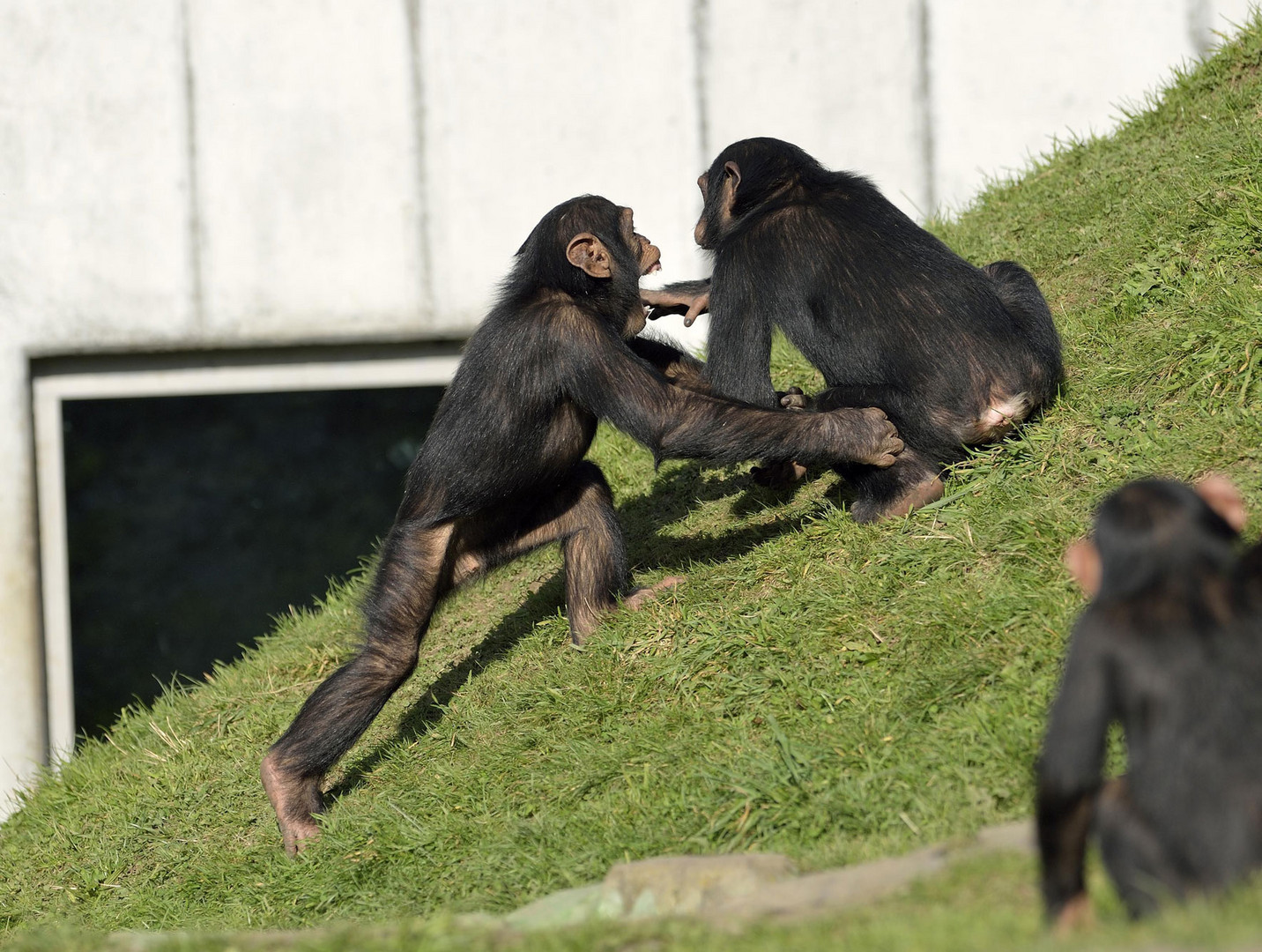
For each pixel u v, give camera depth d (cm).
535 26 2519
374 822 1223
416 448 4256
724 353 1308
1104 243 1625
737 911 744
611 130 2527
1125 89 2400
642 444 1243
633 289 1330
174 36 2541
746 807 980
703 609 1280
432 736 1377
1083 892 578
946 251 1276
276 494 4128
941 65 2447
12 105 2562
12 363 2586
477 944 765
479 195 2545
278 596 4050
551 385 1254
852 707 1055
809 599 1202
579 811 1084
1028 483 1218
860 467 1272
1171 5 2375
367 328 2580
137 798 1609
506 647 1508
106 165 2564
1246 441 1137
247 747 1638
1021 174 2195
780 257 1278
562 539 1375
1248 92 1745
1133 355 1341
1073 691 583
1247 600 588
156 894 1375
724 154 1385
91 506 3950
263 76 2547
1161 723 569
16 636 2558
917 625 1097
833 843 906
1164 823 568
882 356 1231
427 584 1309
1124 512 608
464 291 2558
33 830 1686
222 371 2653
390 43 2527
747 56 2495
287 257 2575
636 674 1248
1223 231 1439
